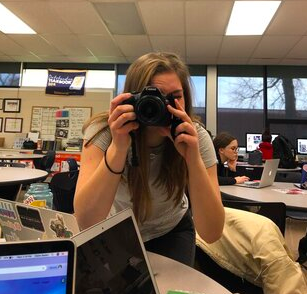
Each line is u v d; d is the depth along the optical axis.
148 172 0.86
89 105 5.83
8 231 0.65
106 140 0.82
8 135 5.95
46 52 5.66
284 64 5.93
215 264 1.11
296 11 3.71
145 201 0.87
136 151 0.80
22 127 5.94
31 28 4.53
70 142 5.59
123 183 0.88
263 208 1.36
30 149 5.57
